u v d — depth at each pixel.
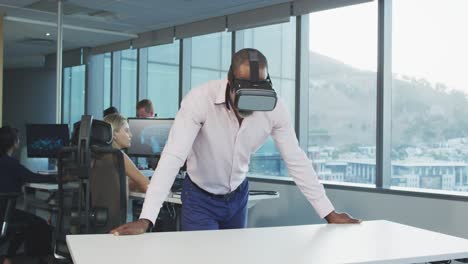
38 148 5.31
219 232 1.88
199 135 2.08
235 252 1.55
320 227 2.00
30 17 6.56
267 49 5.91
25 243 4.16
